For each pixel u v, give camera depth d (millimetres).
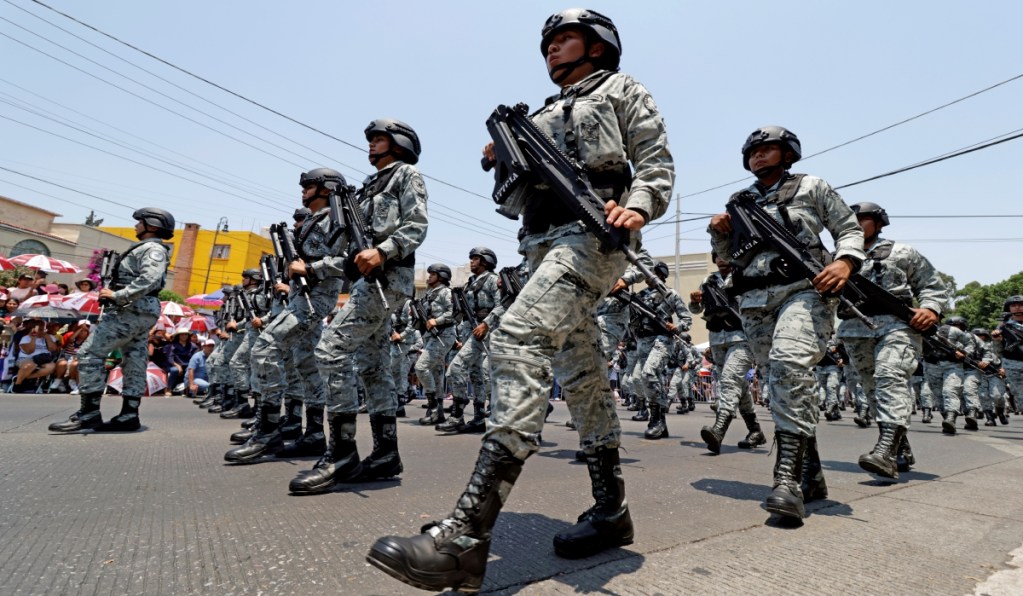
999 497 2939
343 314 3111
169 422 6094
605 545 1921
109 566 1701
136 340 5254
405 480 3232
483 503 1469
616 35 2189
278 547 1903
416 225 3238
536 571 1714
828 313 2740
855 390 8211
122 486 2855
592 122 1937
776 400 2551
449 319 7289
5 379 9844
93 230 30047
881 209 4367
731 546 2008
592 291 1815
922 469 3988
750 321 3104
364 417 7406
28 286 12719
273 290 5922
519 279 5902
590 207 1714
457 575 1390
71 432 4805
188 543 1938
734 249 3047
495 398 1589
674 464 4039
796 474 2439
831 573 1736
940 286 4098
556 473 3590
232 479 3143
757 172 3223
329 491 2877
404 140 3508
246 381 6801
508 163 1938
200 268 42156
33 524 2143
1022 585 1653
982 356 9688
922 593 1588
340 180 4492
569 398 2041
